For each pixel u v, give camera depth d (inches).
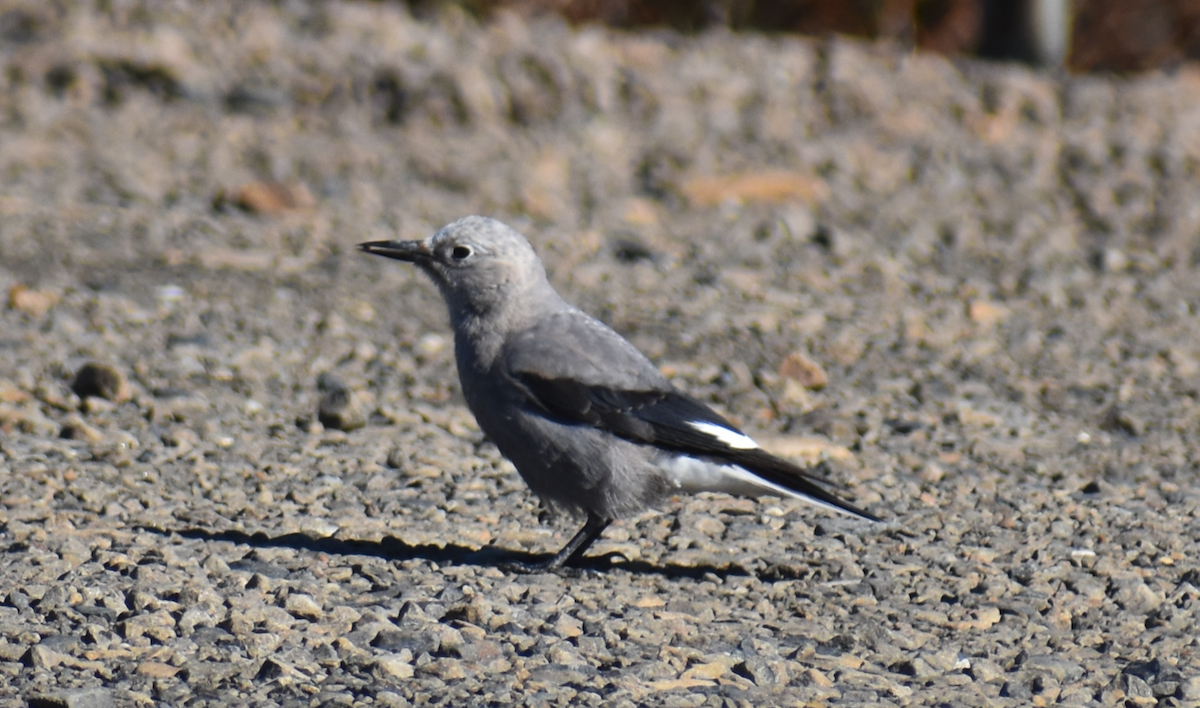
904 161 917.8
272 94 923.4
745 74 989.8
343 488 451.2
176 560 367.9
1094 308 721.6
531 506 449.1
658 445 385.1
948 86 1000.2
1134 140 944.3
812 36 1259.8
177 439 484.4
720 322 666.2
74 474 439.5
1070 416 576.4
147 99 915.4
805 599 375.2
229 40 960.3
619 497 387.2
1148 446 539.5
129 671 302.4
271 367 574.2
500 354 395.2
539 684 306.5
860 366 625.3
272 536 401.4
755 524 435.5
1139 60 1315.2
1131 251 817.5
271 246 738.8
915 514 451.2
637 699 302.4
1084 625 362.6
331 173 854.5
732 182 867.4
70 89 909.2
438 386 571.2
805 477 390.0
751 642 338.0
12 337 577.0
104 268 678.5
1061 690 319.0
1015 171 911.0
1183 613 369.4
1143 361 645.9
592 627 343.3
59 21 947.3
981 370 627.5
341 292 674.8
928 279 754.8
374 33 980.6
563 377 385.7
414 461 484.1
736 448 384.8
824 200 861.8
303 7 1010.7
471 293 400.2
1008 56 1123.9
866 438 535.5
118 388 522.6
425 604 350.3
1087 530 438.6
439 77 938.7
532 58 968.3
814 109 971.9
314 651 318.7
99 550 374.0
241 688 298.2
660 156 904.9
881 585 383.9
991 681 325.1
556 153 900.0
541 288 405.7
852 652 341.1
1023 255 802.8
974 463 514.0
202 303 641.0
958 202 875.4
